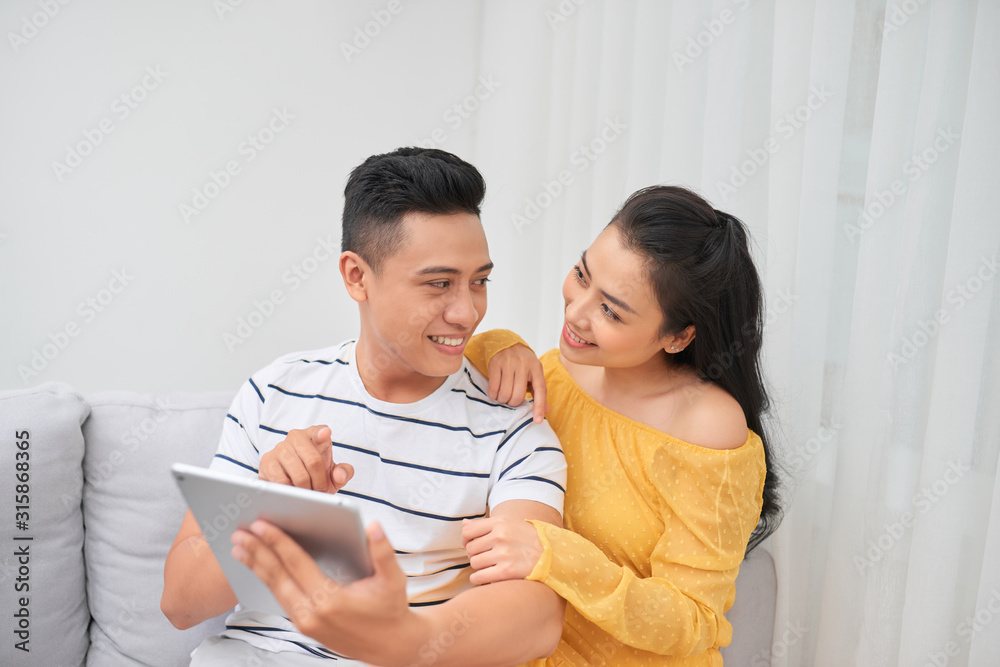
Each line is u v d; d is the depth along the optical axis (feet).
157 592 3.91
